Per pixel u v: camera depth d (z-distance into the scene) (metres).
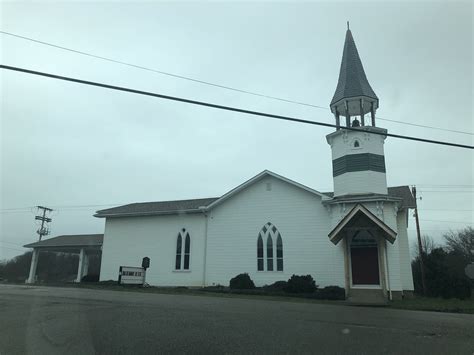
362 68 25.52
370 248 22.25
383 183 23.19
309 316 11.44
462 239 48.66
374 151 23.42
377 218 20.11
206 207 27.06
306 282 22.09
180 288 25.52
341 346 7.49
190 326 9.27
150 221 29.55
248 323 9.80
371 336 8.48
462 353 7.09
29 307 12.53
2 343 7.57
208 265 26.59
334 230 20.59
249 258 25.59
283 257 24.53
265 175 26.27
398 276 21.06
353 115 26.58
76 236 40.09
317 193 24.08
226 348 7.26
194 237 27.61
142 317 10.55
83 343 7.58
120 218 30.75
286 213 25.19
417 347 7.52
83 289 23.14
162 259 28.31
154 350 7.10
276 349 7.21
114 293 19.58
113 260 30.12
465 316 12.74
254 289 23.47
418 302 18.91
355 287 21.06
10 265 65.00
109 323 9.59
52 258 63.16
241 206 26.66
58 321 9.84
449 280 24.17
